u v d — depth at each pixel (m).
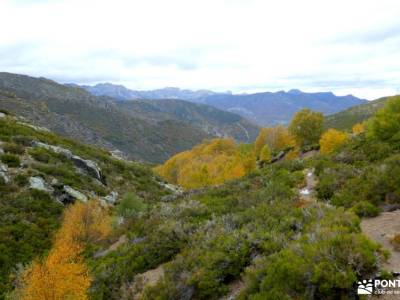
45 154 37.56
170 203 21.47
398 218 10.62
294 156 58.28
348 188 14.14
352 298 6.45
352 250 7.15
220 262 9.62
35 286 12.81
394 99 25.69
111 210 31.22
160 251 13.09
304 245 7.85
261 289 7.43
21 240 23.20
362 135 27.52
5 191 28.58
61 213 28.42
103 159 48.50
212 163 70.38
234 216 13.32
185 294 9.27
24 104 181.62
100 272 13.56
